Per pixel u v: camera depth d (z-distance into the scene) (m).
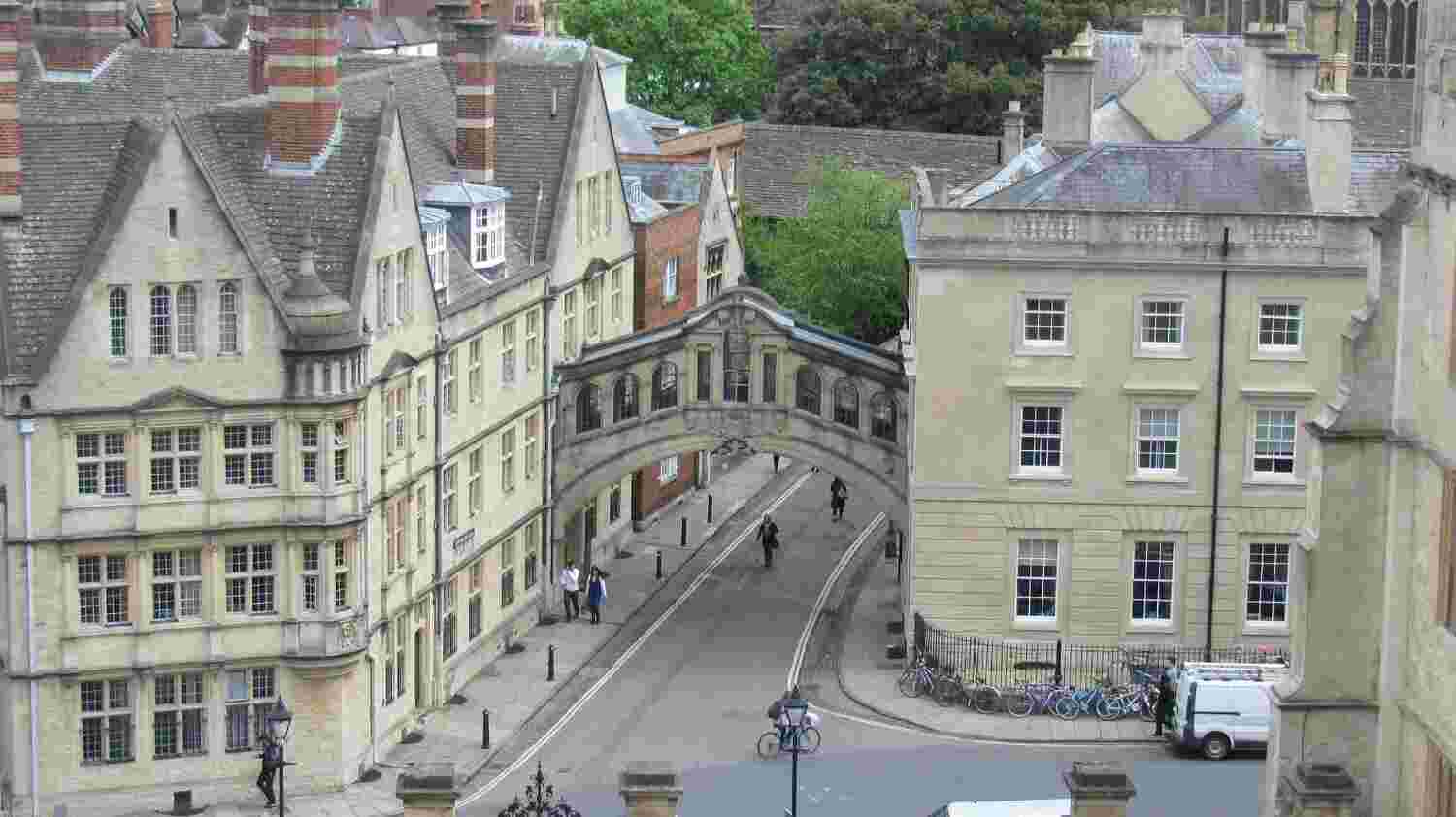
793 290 154.88
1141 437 109.06
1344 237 107.00
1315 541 74.38
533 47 156.25
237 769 96.00
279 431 95.19
